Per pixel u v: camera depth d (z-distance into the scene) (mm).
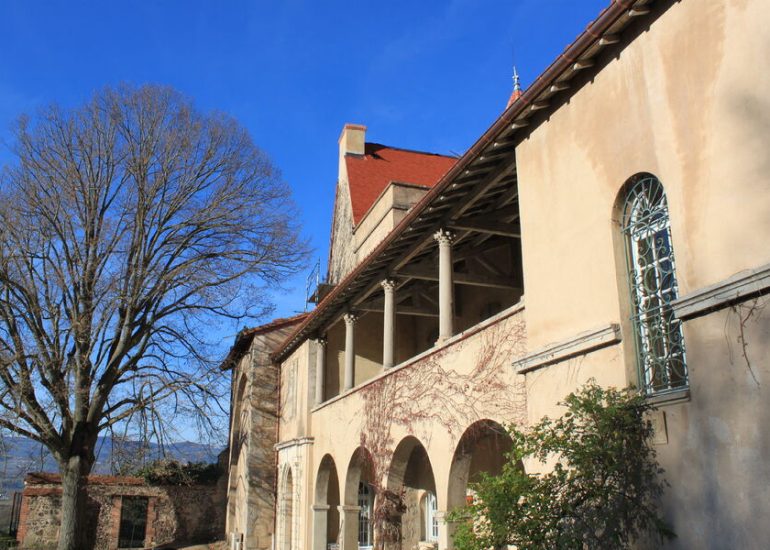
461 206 12188
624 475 7145
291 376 25141
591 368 8078
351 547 16938
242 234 25406
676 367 7215
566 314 8672
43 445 22609
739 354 6176
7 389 20734
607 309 7980
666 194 7246
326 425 19844
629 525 7012
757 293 6066
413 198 23672
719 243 6527
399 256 14836
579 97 8859
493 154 10711
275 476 26141
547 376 8859
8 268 21438
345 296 18031
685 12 7273
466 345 11375
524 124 9867
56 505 28031
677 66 7301
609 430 7172
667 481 6711
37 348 21281
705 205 6734
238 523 27609
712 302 6430
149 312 24625
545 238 9281
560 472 7438
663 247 7598
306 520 20734
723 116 6664
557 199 9117
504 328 10250
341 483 17609
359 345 22719
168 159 23891
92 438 22781
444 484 11602
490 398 10398
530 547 7250
